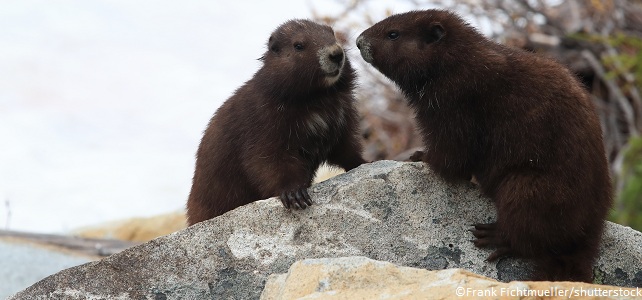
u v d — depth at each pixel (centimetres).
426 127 1198
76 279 1077
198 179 1413
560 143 1105
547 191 1099
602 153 1138
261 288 1081
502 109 1141
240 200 1370
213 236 1105
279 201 1137
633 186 1908
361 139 1439
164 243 1096
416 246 1125
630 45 2264
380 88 2308
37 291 1070
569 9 2386
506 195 1120
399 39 1235
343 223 1127
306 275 955
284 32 1352
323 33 1345
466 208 1159
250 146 1314
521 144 1123
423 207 1150
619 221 1886
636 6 2362
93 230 2202
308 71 1310
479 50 1183
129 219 2230
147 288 1078
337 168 1434
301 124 1319
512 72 1152
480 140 1166
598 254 1145
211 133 1394
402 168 1172
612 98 2245
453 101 1173
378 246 1119
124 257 1088
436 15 1228
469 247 1132
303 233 1118
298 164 1309
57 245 1964
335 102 1355
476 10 2359
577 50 2300
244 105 1348
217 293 1080
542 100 1122
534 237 1109
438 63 1193
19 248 1884
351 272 941
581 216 1110
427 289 896
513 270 1127
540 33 2338
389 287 920
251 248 1103
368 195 1145
